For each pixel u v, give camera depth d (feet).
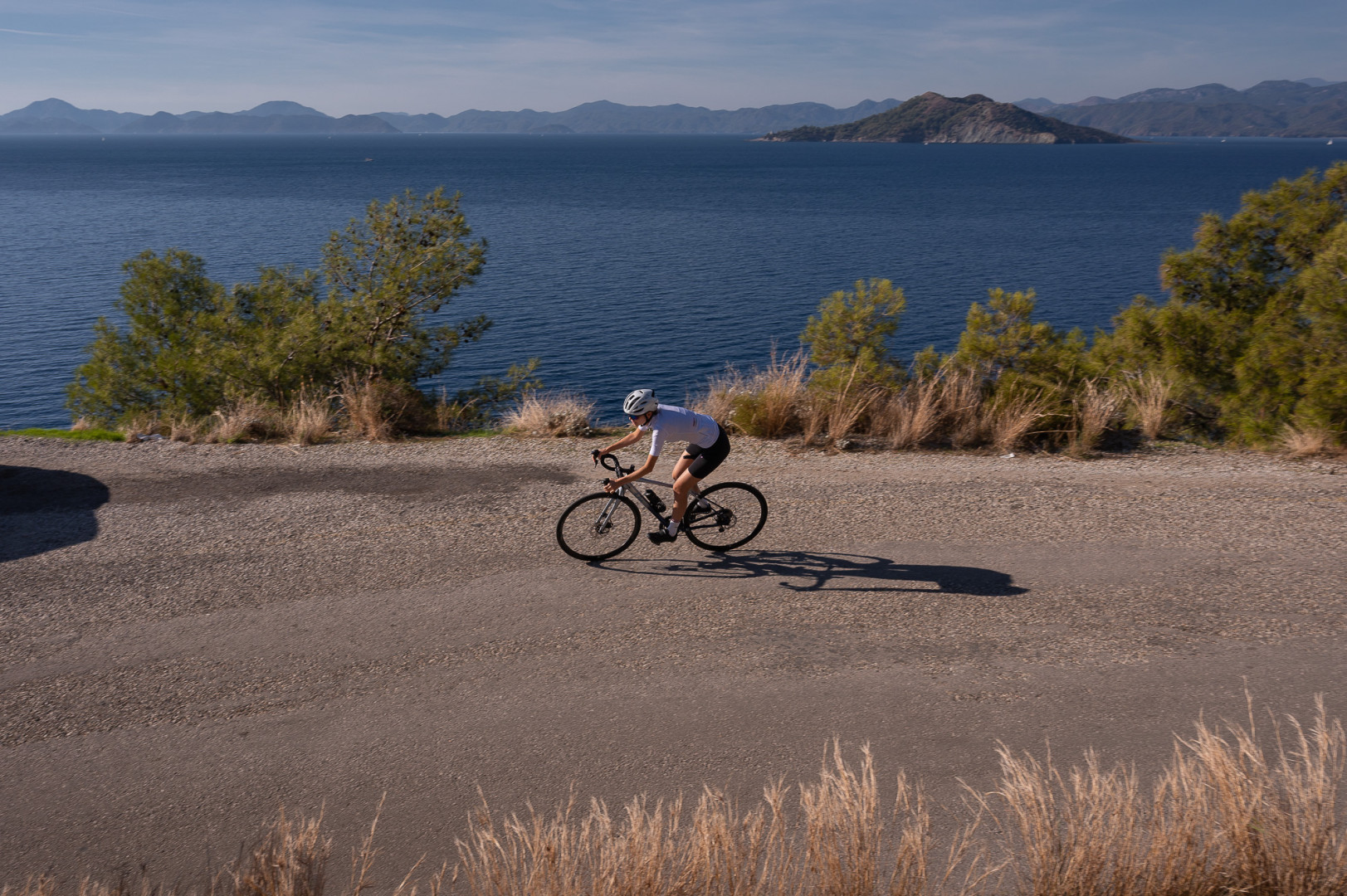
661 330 126.62
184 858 12.31
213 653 17.89
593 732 14.96
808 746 14.39
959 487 28.07
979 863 11.76
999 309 38.63
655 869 9.78
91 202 349.82
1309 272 32.07
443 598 20.36
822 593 20.25
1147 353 38.55
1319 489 26.84
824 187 484.74
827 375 37.01
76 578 21.71
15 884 11.83
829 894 10.05
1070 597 19.54
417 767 14.16
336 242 48.32
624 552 23.30
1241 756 11.07
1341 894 10.14
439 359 49.60
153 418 40.93
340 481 29.81
